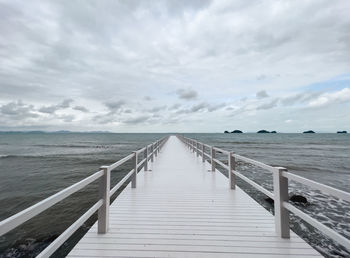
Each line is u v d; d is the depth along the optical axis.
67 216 7.04
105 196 2.61
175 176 5.94
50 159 22.86
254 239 2.45
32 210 1.40
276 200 2.56
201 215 3.16
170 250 2.23
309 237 4.85
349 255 4.18
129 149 36.97
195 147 10.66
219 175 6.08
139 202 3.75
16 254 4.95
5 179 13.09
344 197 1.54
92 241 2.39
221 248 2.27
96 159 22.70
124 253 2.17
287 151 29.33
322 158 21.34
